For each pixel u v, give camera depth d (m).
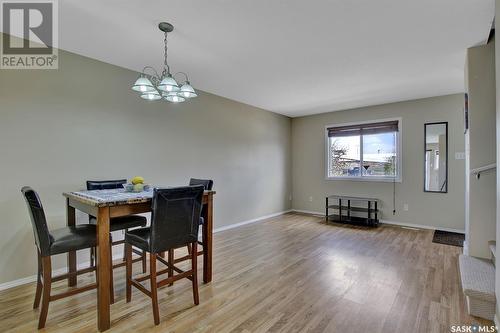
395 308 2.11
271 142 5.80
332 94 4.47
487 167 2.56
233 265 3.02
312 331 1.83
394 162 5.07
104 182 2.92
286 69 3.36
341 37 2.54
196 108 4.21
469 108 2.74
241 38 2.56
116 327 1.87
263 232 4.47
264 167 5.61
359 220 5.16
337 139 5.81
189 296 2.31
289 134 6.34
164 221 1.98
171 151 3.85
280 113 6.00
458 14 2.15
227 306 2.15
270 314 2.04
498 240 1.79
